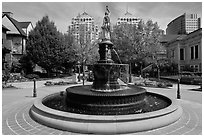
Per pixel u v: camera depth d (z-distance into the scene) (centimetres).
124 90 855
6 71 2567
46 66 3206
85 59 3478
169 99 847
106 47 894
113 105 700
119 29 2650
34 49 3064
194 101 1020
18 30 3691
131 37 2470
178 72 3291
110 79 846
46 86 1827
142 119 512
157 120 533
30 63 3281
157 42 2605
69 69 4222
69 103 810
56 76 3575
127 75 2366
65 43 3450
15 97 1122
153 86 1795
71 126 500
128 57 2448
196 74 2961
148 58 2633
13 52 3681
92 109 703
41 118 568
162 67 3375
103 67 828
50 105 788
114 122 492
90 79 2498
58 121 523
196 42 3284
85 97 724
